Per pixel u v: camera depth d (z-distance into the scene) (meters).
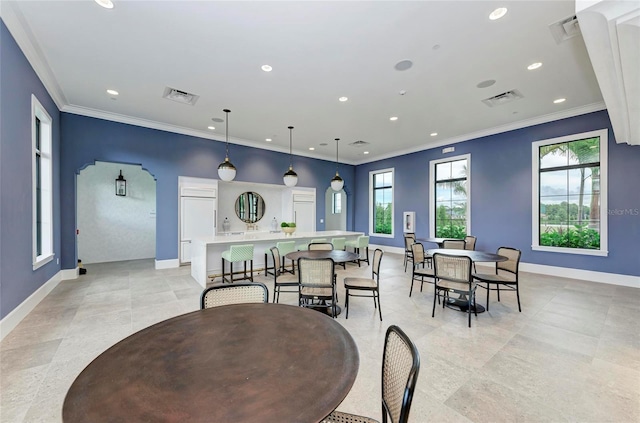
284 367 1.02
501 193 6.09
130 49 3.24
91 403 0.81
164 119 5.63
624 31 1.92
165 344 1.19
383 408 1.22
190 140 6.42
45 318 3.20
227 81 4.01
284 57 3.39
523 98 4.55
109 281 4.91
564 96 4.47
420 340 2.74
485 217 6.36
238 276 5.33
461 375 2.16
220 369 1.00
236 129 6.27
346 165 9.73
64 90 4.34
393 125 5.95
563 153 5.30
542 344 2.65
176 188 6.21
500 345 2.63
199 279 4.77
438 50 3.23
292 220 8.28
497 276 3.77
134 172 7.30
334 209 10.77
